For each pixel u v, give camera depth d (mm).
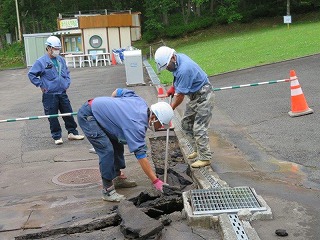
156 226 4016
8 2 51750
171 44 36156
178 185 5449
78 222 4473
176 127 8289
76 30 30797
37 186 5930
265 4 37812
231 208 4367
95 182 5906
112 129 4875
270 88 11156
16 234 4406
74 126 8461
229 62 16766
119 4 45312
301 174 5637
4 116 11672
